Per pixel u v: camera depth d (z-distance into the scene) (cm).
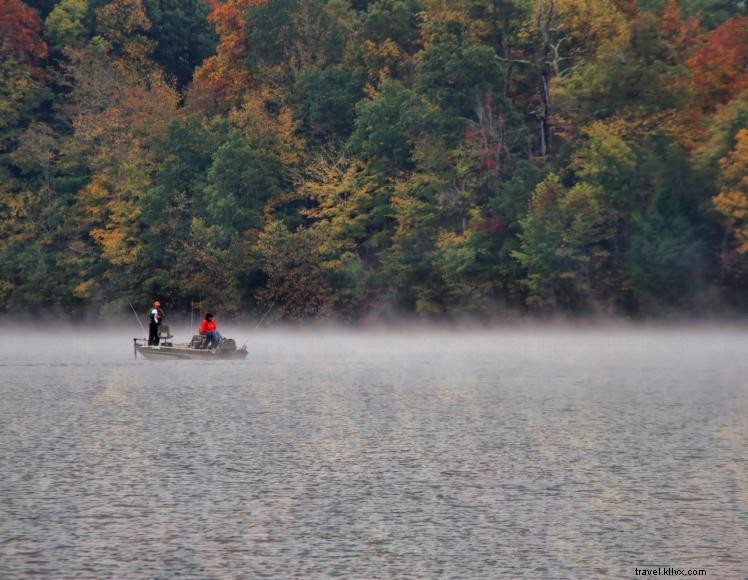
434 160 17212
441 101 17675
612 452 4994
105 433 5625
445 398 7306
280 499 4031
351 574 3153
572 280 15925
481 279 16725
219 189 17912
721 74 17525
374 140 17750
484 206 17175
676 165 16150
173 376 9188
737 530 3584
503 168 17600
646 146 16650
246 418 6228
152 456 4906
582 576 3138
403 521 3716
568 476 4431
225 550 3381
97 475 4459
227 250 17325
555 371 9656
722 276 15725
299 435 5553
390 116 17888
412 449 5100
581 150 17062
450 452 5012
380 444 5253
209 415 6369
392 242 17900
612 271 16050
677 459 4800
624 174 16250
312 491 4162
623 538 3503
